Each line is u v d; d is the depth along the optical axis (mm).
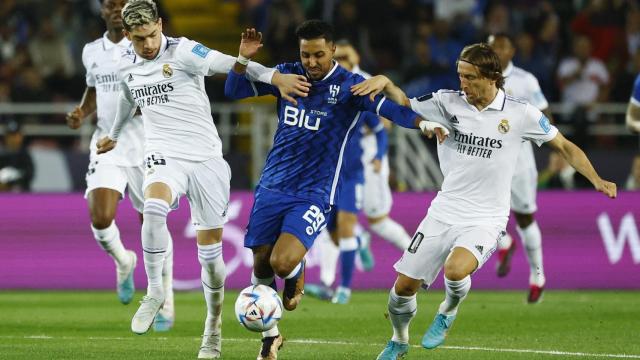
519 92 42125
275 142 27000
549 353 28844
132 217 50812
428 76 66375
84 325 35688
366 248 50094
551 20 70125
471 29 70750
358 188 44344
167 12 80375
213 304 27609
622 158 60344
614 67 69250
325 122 26500
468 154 26953
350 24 70312
